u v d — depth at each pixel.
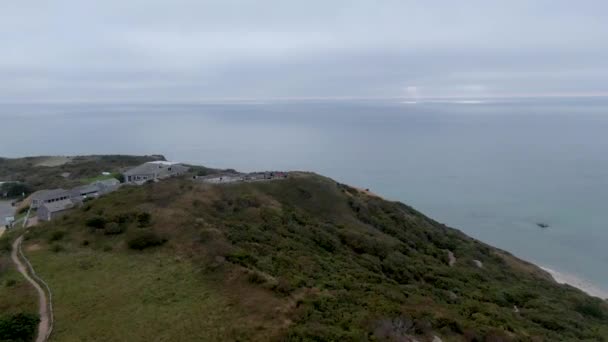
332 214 64.81
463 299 42.06
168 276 31.19
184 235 38.72
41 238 41.16
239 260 33.06
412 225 74.81
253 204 56.06
